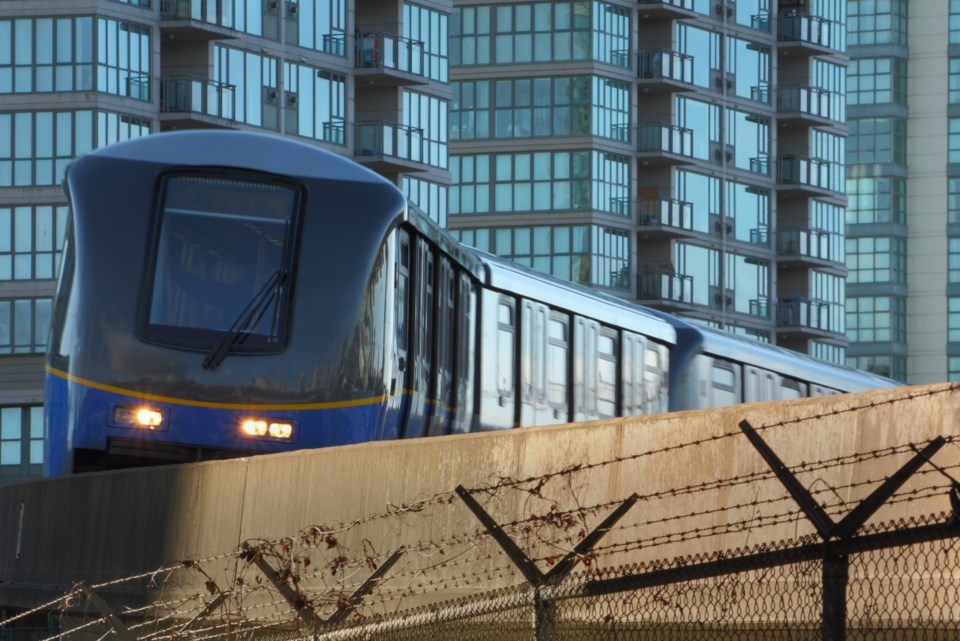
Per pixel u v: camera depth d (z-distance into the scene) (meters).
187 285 40.44
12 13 121.88
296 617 22.19
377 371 41.09
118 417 39.41
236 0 127.50
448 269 47.44
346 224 41.38
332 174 42.00
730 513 21.03
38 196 121.69
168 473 33.91
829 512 19.45
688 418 21.80
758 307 168.62
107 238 40.66
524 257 155.00
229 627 23.12
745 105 167.25
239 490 31.70
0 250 122.19
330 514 29.08
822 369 72.81
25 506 39.53
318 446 39.94
